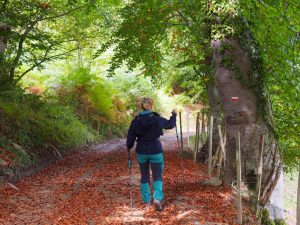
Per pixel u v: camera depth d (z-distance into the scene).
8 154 12.00
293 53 10.28
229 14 9.84
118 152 16.98
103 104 22.31
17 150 12.41
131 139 9.23
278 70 10.48
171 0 13.26
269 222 9.69
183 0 12.48
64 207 9.36
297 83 10.62
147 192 9.44
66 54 18.67
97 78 21.91
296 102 10.89
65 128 16.20
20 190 10.56
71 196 10.12
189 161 14.44
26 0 14.27
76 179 11.66
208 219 8.62
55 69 22.97
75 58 24.55
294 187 19.47
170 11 13.43
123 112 26.44
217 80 10.06
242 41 9.84
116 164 13.68
